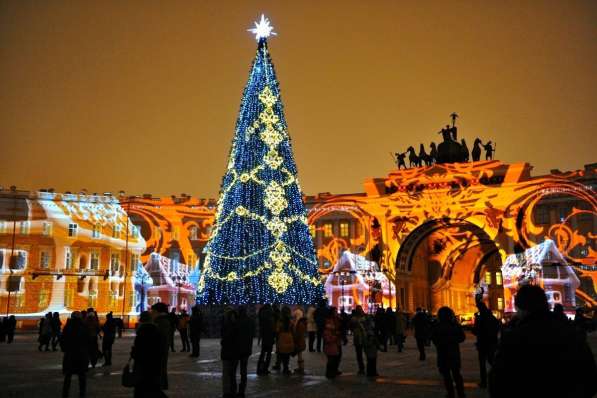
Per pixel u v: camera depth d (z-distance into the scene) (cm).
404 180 7431
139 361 1019
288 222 3966
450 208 7188
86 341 1520
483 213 7031
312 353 3034
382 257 7394
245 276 3884
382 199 7556
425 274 8300
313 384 1802
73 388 1698
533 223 6825
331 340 1956
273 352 3014
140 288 6569
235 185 3997
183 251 7825
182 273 7125
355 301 6756
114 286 6284
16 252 5984
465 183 7169
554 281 6034
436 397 1538
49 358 2692
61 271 6056
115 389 1681
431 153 7469
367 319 2056
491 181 7069
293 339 2081
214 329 4066
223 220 4016
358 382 1848
